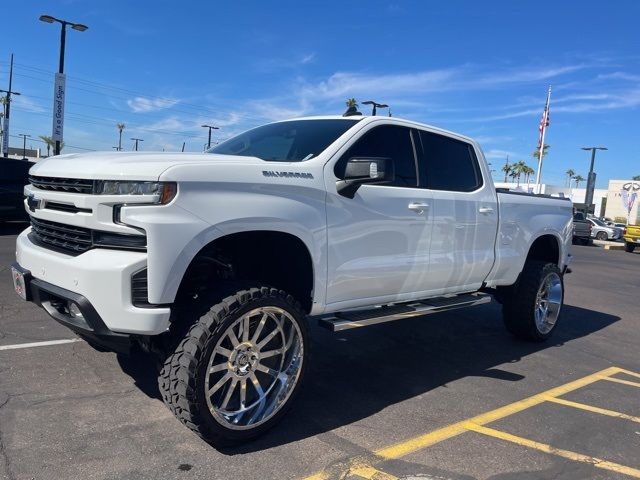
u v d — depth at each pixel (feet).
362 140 14.15
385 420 13.12
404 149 15.40
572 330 24.21
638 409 14.94
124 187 9.98
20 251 12.41
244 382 11.21
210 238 10.44
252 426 11.21
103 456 10.52
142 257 9.86
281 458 10.93
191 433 11.67
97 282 9.92
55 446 10.76
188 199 10.16
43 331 17.97
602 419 14.06
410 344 20.07
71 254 10.85
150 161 10.48
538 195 21.22
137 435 11.42
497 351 19.85
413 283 15.17
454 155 17.16
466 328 23.08
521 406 14.58
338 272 12.97
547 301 21.09
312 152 13.39
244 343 11.07
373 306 14.62
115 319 9.91
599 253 79.05
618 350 21.17
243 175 11.03
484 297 18.17
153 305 9.96
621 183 215.31
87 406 12.60
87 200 10.25
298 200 11.98
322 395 14.51
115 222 10.08
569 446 12.36
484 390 15.66
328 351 18.57
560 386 16.44
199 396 10.30
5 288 23.97
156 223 9.74
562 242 22.08
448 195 16.12
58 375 14.32
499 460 11.46
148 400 13.10
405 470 10.78
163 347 11.22
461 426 13.06
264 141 15.05
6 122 145.48
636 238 88.07
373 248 13.79
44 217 11.71
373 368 17.06
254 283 11.41
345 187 12.73
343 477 10.37
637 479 11.10
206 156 11.87
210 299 10.82
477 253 17.40
